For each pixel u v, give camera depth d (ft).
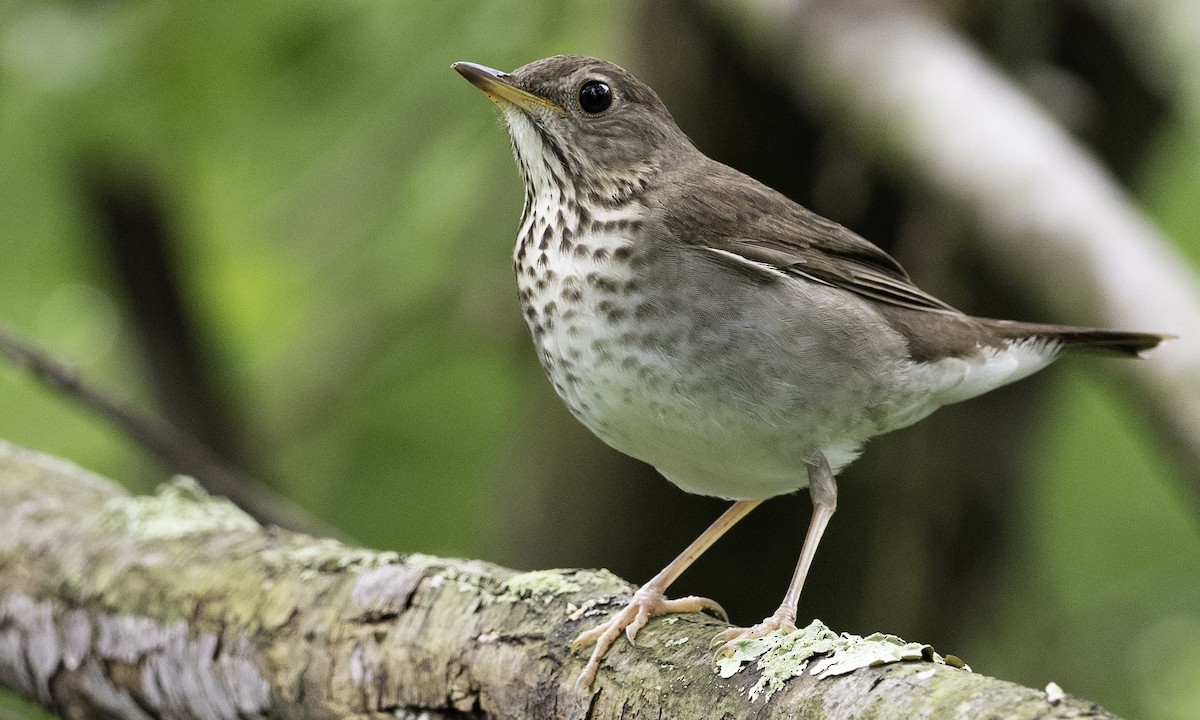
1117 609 48.70
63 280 43.06
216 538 26.73
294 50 40.29
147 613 25.73
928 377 27.22
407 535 46.03
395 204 44.93
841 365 25.89
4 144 36.78
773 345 25.41
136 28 35.99
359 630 23.56
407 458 46.50
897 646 19.20
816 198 39.88
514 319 41.57
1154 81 43.47
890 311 27.55
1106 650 47.29
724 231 26.35
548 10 40.68
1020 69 40.09
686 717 20.26
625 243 25.57
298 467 47.11
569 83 27.89
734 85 39.60
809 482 26.17
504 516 42.96
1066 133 38.63
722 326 25.29
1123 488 51.24
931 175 32.86
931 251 39.32
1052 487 51.29
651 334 25.29
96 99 35.83
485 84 28.14
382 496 46.21
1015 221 30.89
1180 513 51.06
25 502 28.76
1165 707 46.85
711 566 40.88
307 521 33.01
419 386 46.68
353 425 46.80
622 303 25.38
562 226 26.58
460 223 43.88
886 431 27.45
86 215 40.42
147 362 43.04
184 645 25.16
